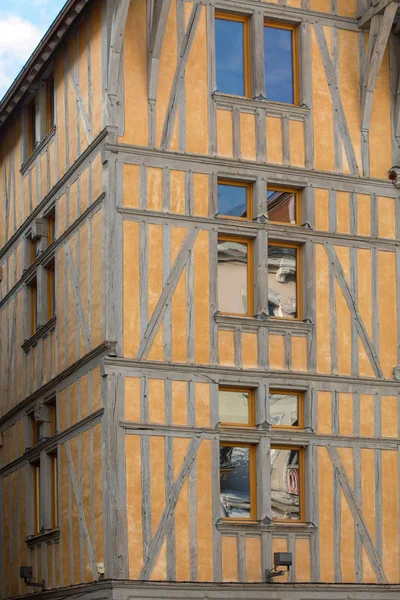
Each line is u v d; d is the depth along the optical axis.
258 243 30.69
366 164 32.12
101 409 29.03
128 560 28.25
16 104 36.47
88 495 29.58
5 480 35.94
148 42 30.58
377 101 32.59
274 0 31.83
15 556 34.47
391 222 32.16
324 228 31.41
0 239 38.66
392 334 31.69
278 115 31.45
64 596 30.42
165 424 29.12
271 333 30.48
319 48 32.12
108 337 29.11
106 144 29.84
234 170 30.75
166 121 30.42
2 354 37.41
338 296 31.27
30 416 34.47
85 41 31.97
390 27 31.73
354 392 30.98
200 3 31.20
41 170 34.72
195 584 28.58
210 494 29.20
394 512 30.80
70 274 31.77
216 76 31.22
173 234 30.00
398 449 31.12
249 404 30.34
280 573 29.00
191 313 29.81
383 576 30.36
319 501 30.12
